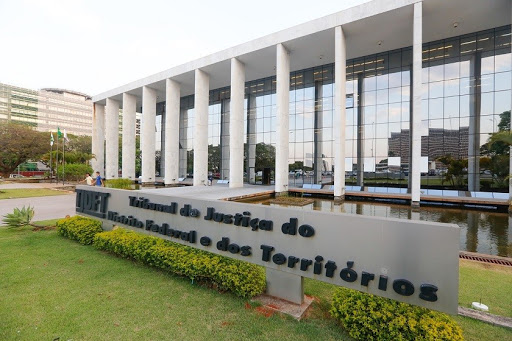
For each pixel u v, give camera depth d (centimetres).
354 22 1736
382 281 328
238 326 361
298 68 2523
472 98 1875
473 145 1861
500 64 1791
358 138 2270
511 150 1449
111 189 745
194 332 347
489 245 816
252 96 2916
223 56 2386
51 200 1662
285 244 414
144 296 441
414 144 1538
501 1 1516
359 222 350
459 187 1894
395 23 1741
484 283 509
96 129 3938
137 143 7325
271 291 446
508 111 1764
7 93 7581
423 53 2036
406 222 320
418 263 311
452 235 294
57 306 404
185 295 446
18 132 3756
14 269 544
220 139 3212
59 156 3900
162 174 3881
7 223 888
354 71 2294
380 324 318
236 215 466
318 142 2466
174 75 2784
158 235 603
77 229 744
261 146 2847
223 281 451
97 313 388
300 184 2455
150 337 336
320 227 382
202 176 2661
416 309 331
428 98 2014
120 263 588
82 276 516
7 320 365
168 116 2867
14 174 5028
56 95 8731
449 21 1723
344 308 348
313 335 343
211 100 3294
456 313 287
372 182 2205
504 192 1722
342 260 362
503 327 356
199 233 528
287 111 2144
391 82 2144
